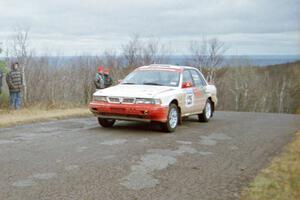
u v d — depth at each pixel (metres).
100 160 6.81
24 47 23.52
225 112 16.97
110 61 28.61
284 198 5.07
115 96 9.73
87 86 22.91
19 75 14.35
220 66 46.47
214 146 8.35
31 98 20.39
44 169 6.14
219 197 5.10
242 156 7.45
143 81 10.82
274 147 8.35
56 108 15.28
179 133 9.91
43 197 4.91
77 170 6.14
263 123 12.44
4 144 7.93
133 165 6.56
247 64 60.06
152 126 10.90
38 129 9.98
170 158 7.14
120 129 10.27
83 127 10.48
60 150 7.48
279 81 60.22
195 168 6.50
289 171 6.29
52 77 23.62
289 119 13.87
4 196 4.91
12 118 11.46
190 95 11.02
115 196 5.04
